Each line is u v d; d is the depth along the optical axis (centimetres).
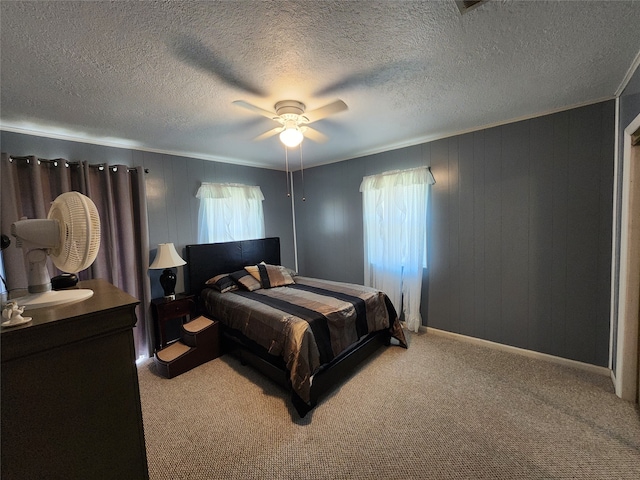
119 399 90
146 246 303
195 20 120
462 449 168
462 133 296
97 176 278
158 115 223
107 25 120
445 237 317
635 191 192
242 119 238
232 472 157
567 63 166
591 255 237
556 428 181
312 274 466
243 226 400
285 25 126
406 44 144
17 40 127
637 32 137
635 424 181
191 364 275
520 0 114
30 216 236
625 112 196
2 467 71
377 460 162
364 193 377
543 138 250
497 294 288
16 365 72
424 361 272
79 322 81
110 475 88
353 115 243
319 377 217
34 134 245
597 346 240
